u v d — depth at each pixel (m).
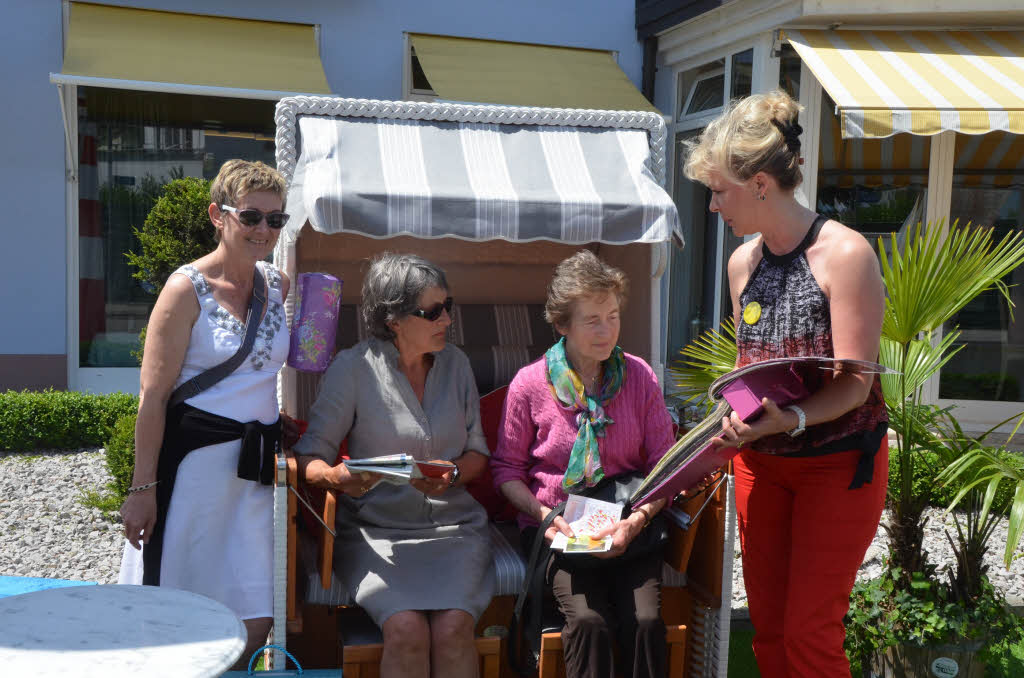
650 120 3.69
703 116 8.96
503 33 9.45
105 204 8.63
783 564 2.70
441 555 2.76
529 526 2.94
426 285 2.81
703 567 2.95
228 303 2.75
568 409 2.88
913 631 3.20
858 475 2.43
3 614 1.84
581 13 9.63
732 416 2.38
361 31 9.06
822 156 8.01
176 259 7.34
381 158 3.28
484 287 3.92
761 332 2.54
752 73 8.03
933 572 3.37
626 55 9.82
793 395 2.40
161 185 8.74
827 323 2.41
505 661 3.00
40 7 8.14
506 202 3.12
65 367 8.51
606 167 3.48
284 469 2.59
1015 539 2.90
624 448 2.90
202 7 8.63
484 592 2.73
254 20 8.80
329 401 2.86
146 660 1.64
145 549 2.68
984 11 7.13
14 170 8.22
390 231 3.03
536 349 3.89
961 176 8.02
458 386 3.04
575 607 2.62
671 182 9.73
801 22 7.47
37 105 8.23
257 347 2.75
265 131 8.94
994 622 3.23
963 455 3.17
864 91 6.27
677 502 2.94
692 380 3.99
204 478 2.66
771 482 2.68
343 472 2.61
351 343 3.64
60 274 8.43
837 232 2.39
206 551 2.67
